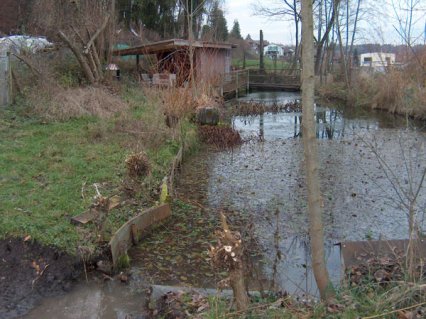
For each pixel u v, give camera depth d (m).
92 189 6.46
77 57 13.98
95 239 4.93
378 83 20.38
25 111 10.66
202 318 3.13
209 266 4.91
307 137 2.83
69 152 8.16
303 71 2.73
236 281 2.99
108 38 16.69
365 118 17.88
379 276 3.68
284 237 5.75
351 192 7.65
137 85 16.50
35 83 11.92
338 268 4.81
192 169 9.25
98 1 16.06
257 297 3.47
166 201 6.41
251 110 19.52
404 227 6.04
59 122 10.52
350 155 10.77
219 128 12.77
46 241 4.84
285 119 17.88
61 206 5.71
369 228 6.02
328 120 17.66
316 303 3.18
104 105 11.90
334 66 28.09
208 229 5.98
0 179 6.44
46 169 7.14
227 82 23.86
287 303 3.23
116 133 9.84
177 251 5.30
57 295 4.23
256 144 12.34
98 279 4.54
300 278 4.61
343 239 5.65
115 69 17.00
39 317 3.88
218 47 22.94
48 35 15.44
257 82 33.34
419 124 15.58
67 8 14.72
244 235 5.50
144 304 4.09
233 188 7.93
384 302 2.93
